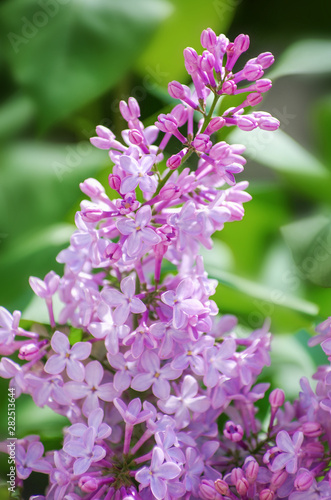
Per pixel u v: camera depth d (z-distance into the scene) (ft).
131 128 1.63
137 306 1.56
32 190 2.09
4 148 2.12
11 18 1.92
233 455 1.64
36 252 1.92
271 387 1.89
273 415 1.64
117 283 1.65
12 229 2.07
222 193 1.59
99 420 1.56
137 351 1.56
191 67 1.57
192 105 1.59
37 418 1.77
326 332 1.64
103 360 1.65
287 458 1.56
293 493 1.56
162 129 1.58
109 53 1.92
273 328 1.94
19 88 2.11
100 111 2.09
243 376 1.61
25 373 1.62
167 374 1.58
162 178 1.64
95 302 1.59
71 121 2.10
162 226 1.56
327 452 1.62
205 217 1.57
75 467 1.53
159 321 1.60
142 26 1.94
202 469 1.58
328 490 1.56
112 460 1.58
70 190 2.09
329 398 1.62
